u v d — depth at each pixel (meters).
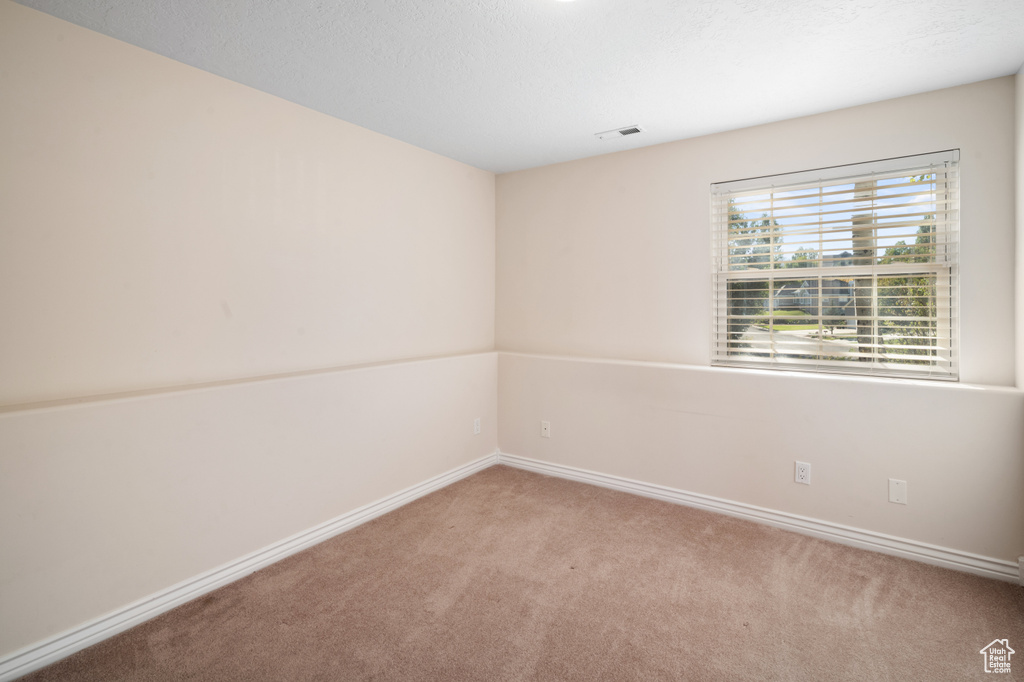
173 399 2.06
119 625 1.92
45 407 1.76
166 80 2.19
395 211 3.29
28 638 1.71
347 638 1.89
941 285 2.55
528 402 3.80
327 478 2.69
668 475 3.21
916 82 2.41
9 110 1.79
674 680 1.67
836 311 2.84
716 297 3.21
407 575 2.33
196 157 2.30
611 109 2.76
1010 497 2.27
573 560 2.47
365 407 2.89
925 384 2.45
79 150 1.95
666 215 3.34
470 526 2.85
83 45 1.95
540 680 1.67
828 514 2.69
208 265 2.36
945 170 2.51
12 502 1.67
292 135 2.69
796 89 2.50
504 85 2.46
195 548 2.15
